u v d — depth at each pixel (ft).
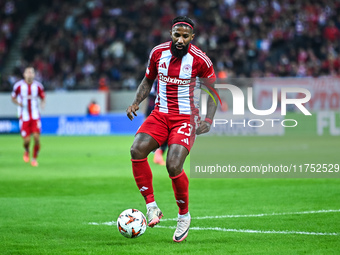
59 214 54.08
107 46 231.30
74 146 147.64
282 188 71.10
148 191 42.09
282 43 224.33
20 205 59.57
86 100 209.77
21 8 260.83
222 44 219.61
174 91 42.70
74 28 244.42
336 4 236.84
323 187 71.26
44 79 224.74
